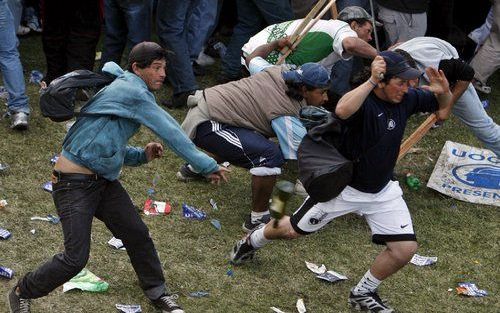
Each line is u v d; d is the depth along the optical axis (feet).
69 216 34.12
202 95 45.93
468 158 52.54
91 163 33.99
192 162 34.96
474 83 66.18
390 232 38.47
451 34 65.57
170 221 46.19
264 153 44.57
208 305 39.32
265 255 44.04
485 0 67.05
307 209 39.11
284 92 45.01
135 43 58.75
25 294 34.99
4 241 41.93
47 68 60.03
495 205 51.93
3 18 51.55
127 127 34.19
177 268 41.88
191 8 59.41
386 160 37.27
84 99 54.29
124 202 36.17
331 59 50.47
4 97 57.57
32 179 48.29
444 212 50.90
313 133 37.42
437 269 44.98
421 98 37.68
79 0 56.90
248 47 51.47
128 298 38.91
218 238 45.24
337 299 41.32
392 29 59.57
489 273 45.11
